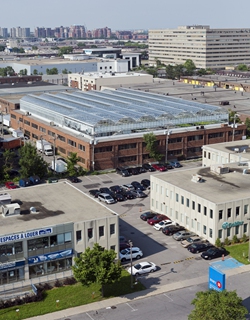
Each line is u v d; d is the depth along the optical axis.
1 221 68.00
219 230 77.44
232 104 183.75
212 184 87.00
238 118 156.12
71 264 67.62
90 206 74.06
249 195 80.56
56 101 162.00
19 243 63.62
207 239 79.00
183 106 150.75
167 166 122.75
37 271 65.44
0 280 63.03
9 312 58.59
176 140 130.50
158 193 91.00
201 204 79.50
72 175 116.19
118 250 70.81
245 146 112.56
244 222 79.44
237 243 78.56
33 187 83.25
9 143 139.00
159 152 127.06
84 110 143.25
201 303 49.94
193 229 82.38
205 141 135.25
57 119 141.75
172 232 82.44
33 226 66.00
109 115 133.12
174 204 86.75
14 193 80.19
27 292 62.97
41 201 76.31
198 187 85.38
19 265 63.66
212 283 58.75
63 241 66.50
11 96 199.12
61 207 73.56
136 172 118.75
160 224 84.94
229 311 49.16
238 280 66.44
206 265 71.25
